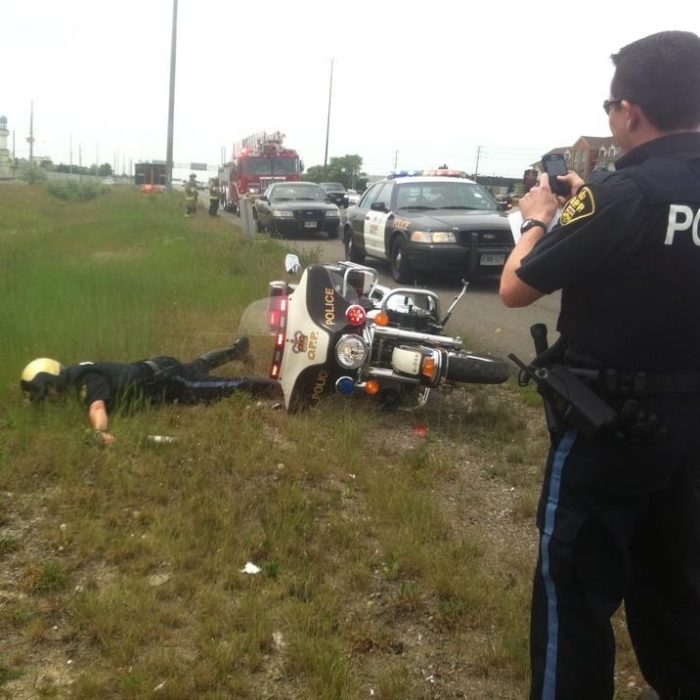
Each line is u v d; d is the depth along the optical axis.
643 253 2.34
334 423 5.51
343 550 3.92
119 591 3.42
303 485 4.56
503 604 3.54
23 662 3.06
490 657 3.22
